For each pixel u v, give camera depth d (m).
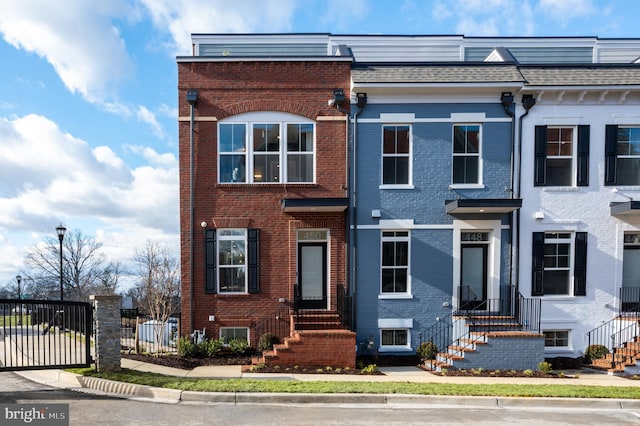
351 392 7.61
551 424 6.53
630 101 11.84
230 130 12.06
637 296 11.76
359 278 11.76
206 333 11.62
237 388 7.67
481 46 15.28
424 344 11.29
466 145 12.05
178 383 7.97
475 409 7.23
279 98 12.02
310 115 11.98
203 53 14.80
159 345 11.55
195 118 11.88
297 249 12.02
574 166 11.88
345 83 12.05
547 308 11.66
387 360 11.12
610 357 10.80
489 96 11.88
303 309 11.92
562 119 11.84
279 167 12.06
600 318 11.66
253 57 11.91
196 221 11.84
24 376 9.05
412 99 11.88
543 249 11.80
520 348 10.16
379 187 11.87
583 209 11.82
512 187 11.79
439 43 15.23
